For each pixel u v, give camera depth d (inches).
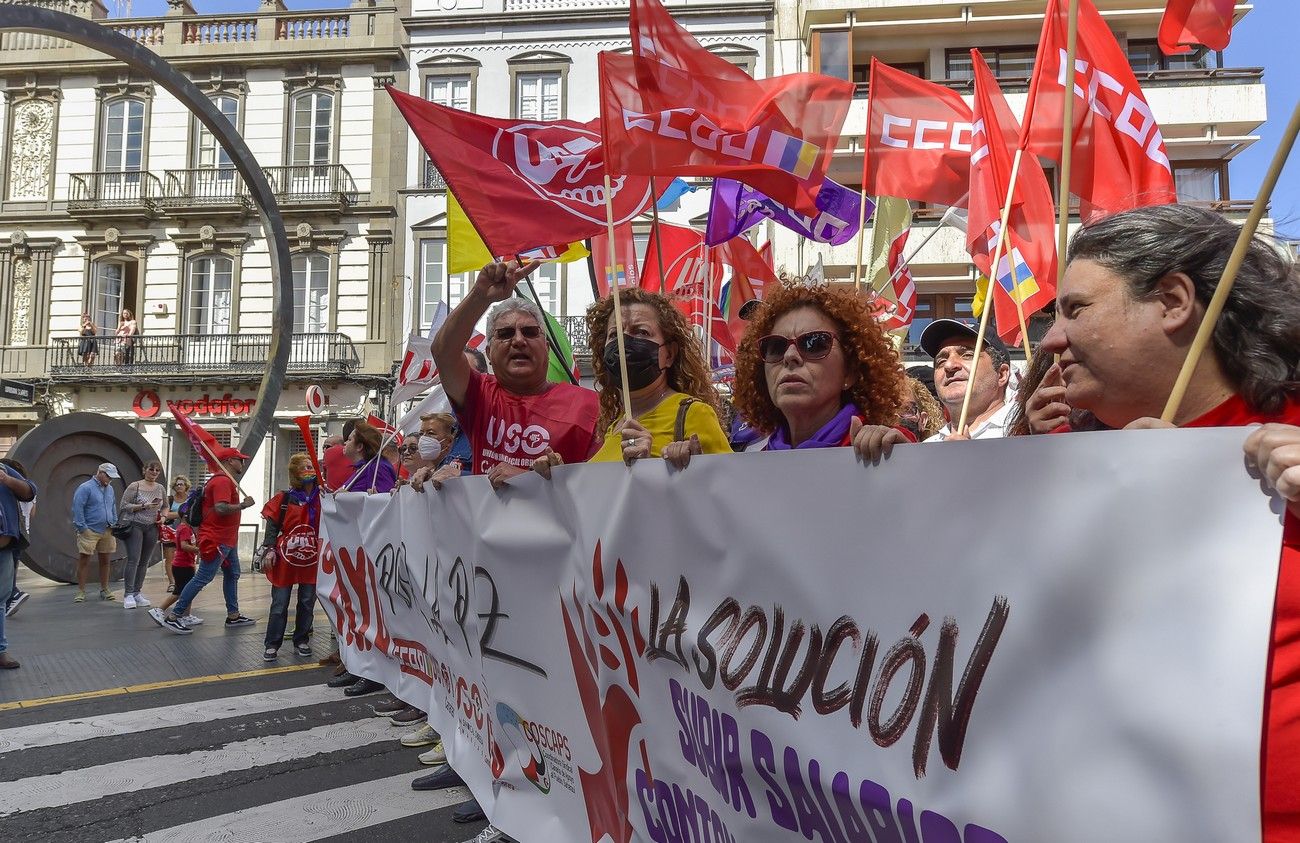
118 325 945.5
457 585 134.8
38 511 498.3
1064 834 45.6
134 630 348.8
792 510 64.9
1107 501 44.6
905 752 55.2
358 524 215.3
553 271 855.1
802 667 63.8
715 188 163.3
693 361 122.1
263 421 524.1
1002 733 49.1
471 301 131.6
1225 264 49.7
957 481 52.5
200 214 924.0
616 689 89.7
